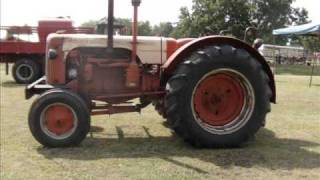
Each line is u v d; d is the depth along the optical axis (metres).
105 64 6.98
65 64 7.04
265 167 5.68
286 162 5.89
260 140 7.12
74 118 6.50
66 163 5.82
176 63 6.56
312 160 6.00
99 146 6.70
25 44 17.91
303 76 25.84
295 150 6.51
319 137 7.42
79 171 5.50
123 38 7.04
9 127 8.25
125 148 6.60
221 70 6.44
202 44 6.57
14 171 5.52
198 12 42.12
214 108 6.60
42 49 17.98
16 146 6.71
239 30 39.44
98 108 7.02
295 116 9.57
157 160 5.95
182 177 5.26
